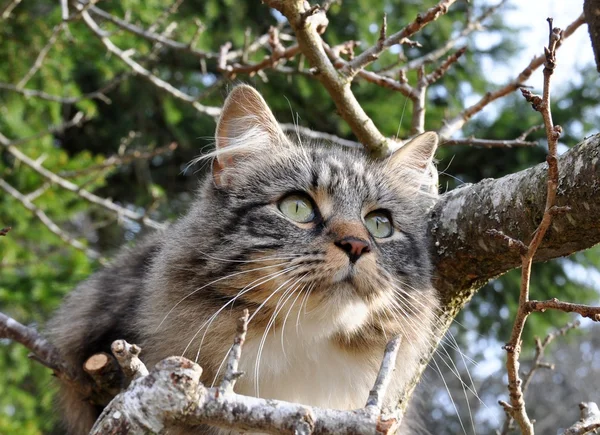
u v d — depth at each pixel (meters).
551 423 2.02
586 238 0.62
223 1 1.38
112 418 0.53
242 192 0.68
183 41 1.24
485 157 1.46
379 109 1.32
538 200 0.63
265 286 0.65
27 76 1.02
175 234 0.70
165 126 1.62
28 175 1.15
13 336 0.70
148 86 1.53
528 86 0.78
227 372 0.54
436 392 1.80
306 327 0.66
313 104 1.44
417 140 0.74
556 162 0.56
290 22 0.70
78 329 0.75
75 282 1.07
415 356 0.69
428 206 0.72
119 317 0.73
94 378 0.68
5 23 1.10
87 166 1.19
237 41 1.36
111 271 0.79
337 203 0.68
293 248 0.65
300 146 0.73
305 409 0.53
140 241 0.84
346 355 0.68
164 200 1.56
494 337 1.50
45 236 1.19
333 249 0.65
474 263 0.68
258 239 0.66
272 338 0.66
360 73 0.78
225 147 0.70
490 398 1.81
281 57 0.81
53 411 0.85
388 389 0.68
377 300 0.66
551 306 0.55
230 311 0.66
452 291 0.70
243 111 0.71
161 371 0.53
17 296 1.05
